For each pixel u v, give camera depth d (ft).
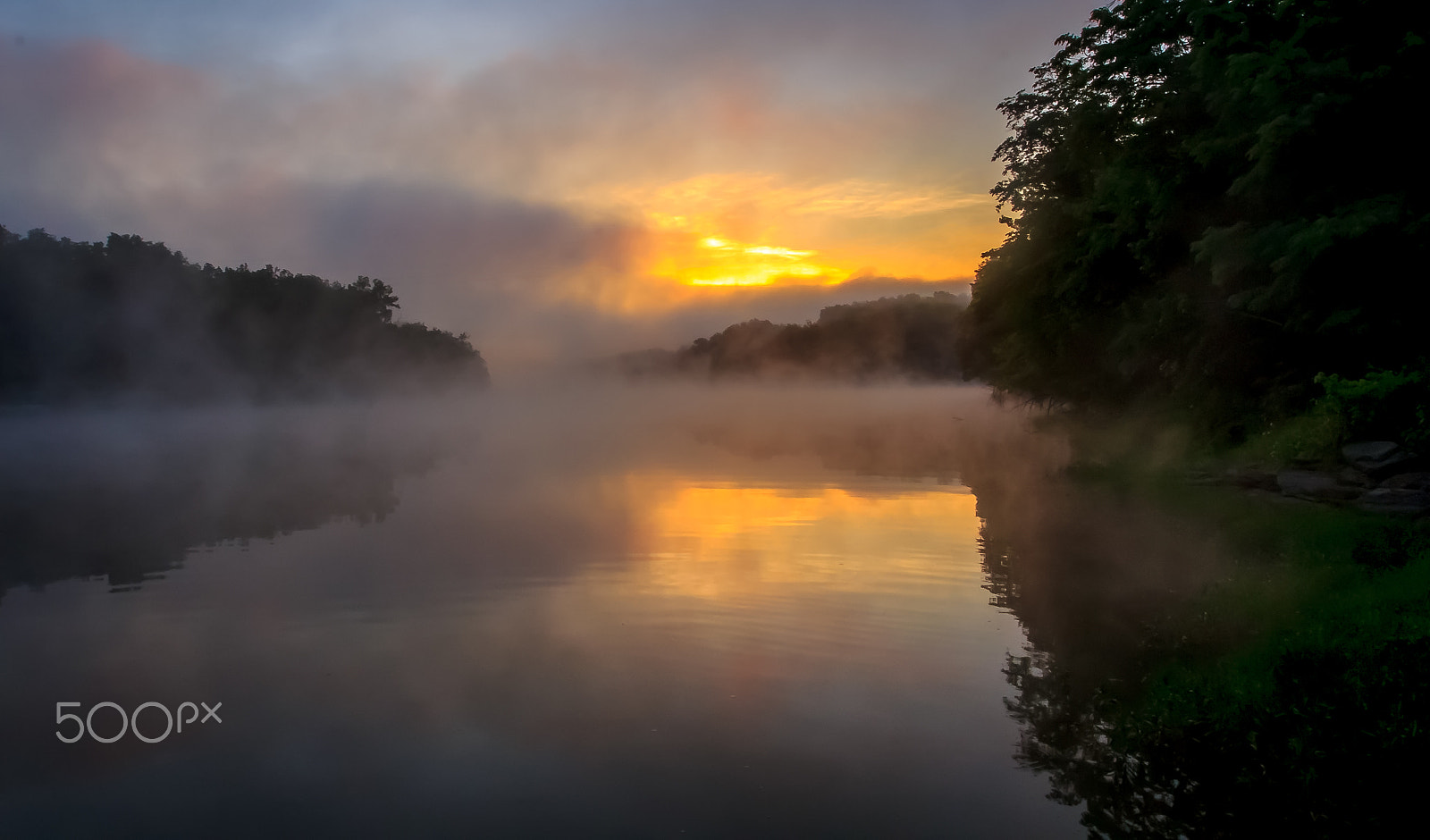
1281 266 48.83
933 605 40.37
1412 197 48.26
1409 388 45.32
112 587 47.55
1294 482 47.44
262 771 25.11
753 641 35.83
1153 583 41.57
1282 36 53.57
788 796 22.77
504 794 23.34
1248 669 26.81
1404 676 22.45
